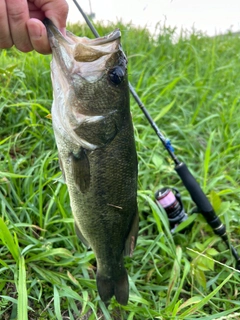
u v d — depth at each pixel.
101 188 0.28
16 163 0.40
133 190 0.29
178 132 0.57
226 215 0.41
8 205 0.35
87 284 0.33
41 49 0.25
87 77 0.26
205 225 0.42
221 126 0.59
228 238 0.38
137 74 0.65
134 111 0.54
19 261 0.29
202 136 0.59
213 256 0.40
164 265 0.37
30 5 0.26
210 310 0.35
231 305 0.35
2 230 0.29
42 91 0.52
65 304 0.32
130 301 0.33
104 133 0.27
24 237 0.35
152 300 0.34
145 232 0.41
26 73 0.54
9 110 0.47
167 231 0.37
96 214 0.28
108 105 0.27
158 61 0.74
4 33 0.24
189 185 0.39
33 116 0.44
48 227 0.37
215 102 0.65
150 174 0.47
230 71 0.76
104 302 0.30
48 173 0.42
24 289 0.26
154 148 0.47
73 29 0.80
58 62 0.25
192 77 0.73
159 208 0.40
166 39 0.84
